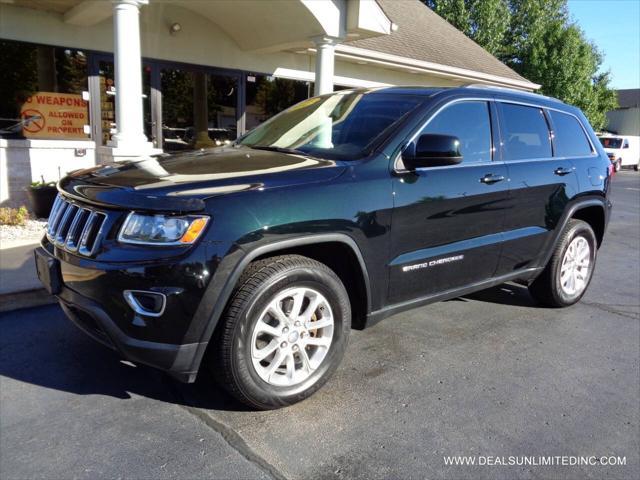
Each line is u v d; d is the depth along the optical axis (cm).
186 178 290
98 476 244
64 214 307
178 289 257
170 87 1006
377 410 310
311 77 1227
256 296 275
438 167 362
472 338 422
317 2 866
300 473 252
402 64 1317
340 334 316
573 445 286
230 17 970
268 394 290
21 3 791
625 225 1067
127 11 691
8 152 802
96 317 267
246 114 1134
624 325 471
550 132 463
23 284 461
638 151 3069
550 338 431
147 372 343
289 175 300
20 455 257
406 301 358
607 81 3656
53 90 865
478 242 390
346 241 308
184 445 269
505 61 3297
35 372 339
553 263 471
